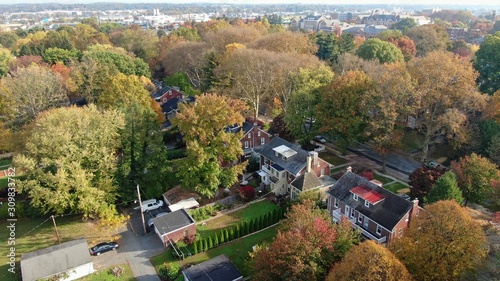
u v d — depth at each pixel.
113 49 119.81
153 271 42.19
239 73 84.44
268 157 60.69
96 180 50.75
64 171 46.38
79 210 49.94
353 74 65.62
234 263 43.00
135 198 55.25
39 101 73.75
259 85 83.50
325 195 53.38
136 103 57.91
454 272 30.83
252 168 64.38
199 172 53.09
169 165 58.97
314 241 32.66
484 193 47.31
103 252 45.41
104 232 49.28
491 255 31.14
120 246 46.72
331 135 66.94
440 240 31.98
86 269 41.44
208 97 54.59
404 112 60.66
